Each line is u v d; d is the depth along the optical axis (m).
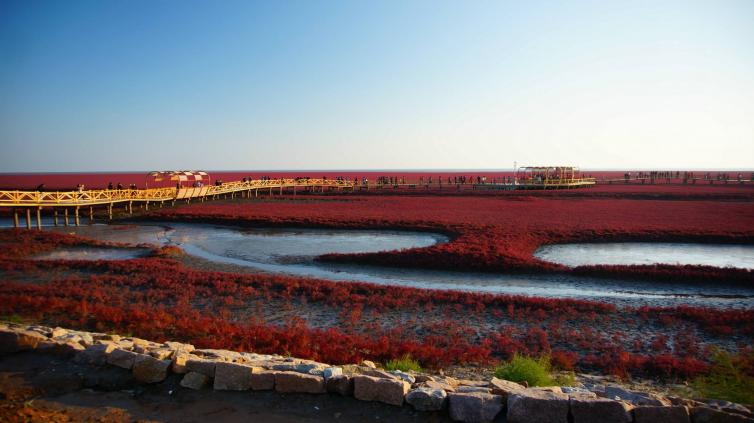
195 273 19.75
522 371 7.86
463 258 23.42
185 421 5.70
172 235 34.56
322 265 23.84
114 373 6.91
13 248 25.39
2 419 5.49
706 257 25.92
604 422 5.38
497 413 5.69
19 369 7.02
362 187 81.88
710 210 45.47
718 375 8.43
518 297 16.14
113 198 42.38
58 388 6.46
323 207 51.88
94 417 5.74
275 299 16.22
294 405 6.11
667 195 62.88
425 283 20.19
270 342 10.44
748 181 94.00
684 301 17.03
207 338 10.59
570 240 30.45
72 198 37.78
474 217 41.19
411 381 6.76
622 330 13.15
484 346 11.34
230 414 5.88
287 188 79.88
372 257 24.25
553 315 14.45
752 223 35.91
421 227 36.16
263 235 34.75
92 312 13.45
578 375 9.76
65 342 7.74
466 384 6.93
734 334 12.70
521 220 38.66
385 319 14.10
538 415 5.52
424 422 5.72
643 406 5.48
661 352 11.36
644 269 21.11
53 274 19.72
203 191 56.84
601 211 45.38
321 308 15.19
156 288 17.23
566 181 80.94
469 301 15.80
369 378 6.22
